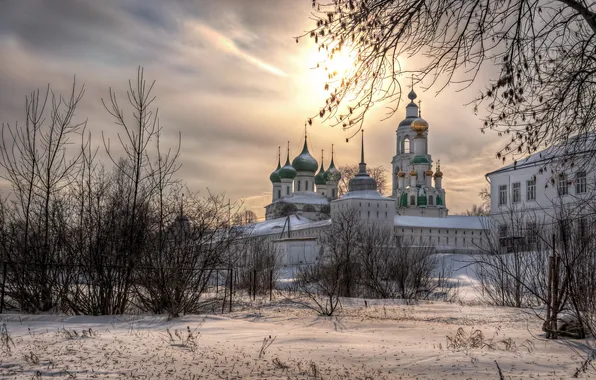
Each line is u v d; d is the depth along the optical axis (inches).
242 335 499.2
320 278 1253.1
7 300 703.7
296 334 506.9
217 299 832.9
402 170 4800.7
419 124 4434.1
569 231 682.8
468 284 1353.3
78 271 664.4
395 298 1051.9
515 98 391.9
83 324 555.5
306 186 5211.6
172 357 394.6
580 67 400.8
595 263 633.6
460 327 560.1
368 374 358.0
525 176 2337.6
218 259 723.4
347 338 492.4
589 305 577.9
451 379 348.5
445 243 3440.0
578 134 426.6
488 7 361.7
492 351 441.1
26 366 358.9
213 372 355.3
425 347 456.8
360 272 1164.5
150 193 690.2
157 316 624.4
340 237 1732.3
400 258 1214.9
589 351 442.3
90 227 666.2
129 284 669.9
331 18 346.6
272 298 971.9
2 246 682.8
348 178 4574.3
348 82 357.1
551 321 522.0
